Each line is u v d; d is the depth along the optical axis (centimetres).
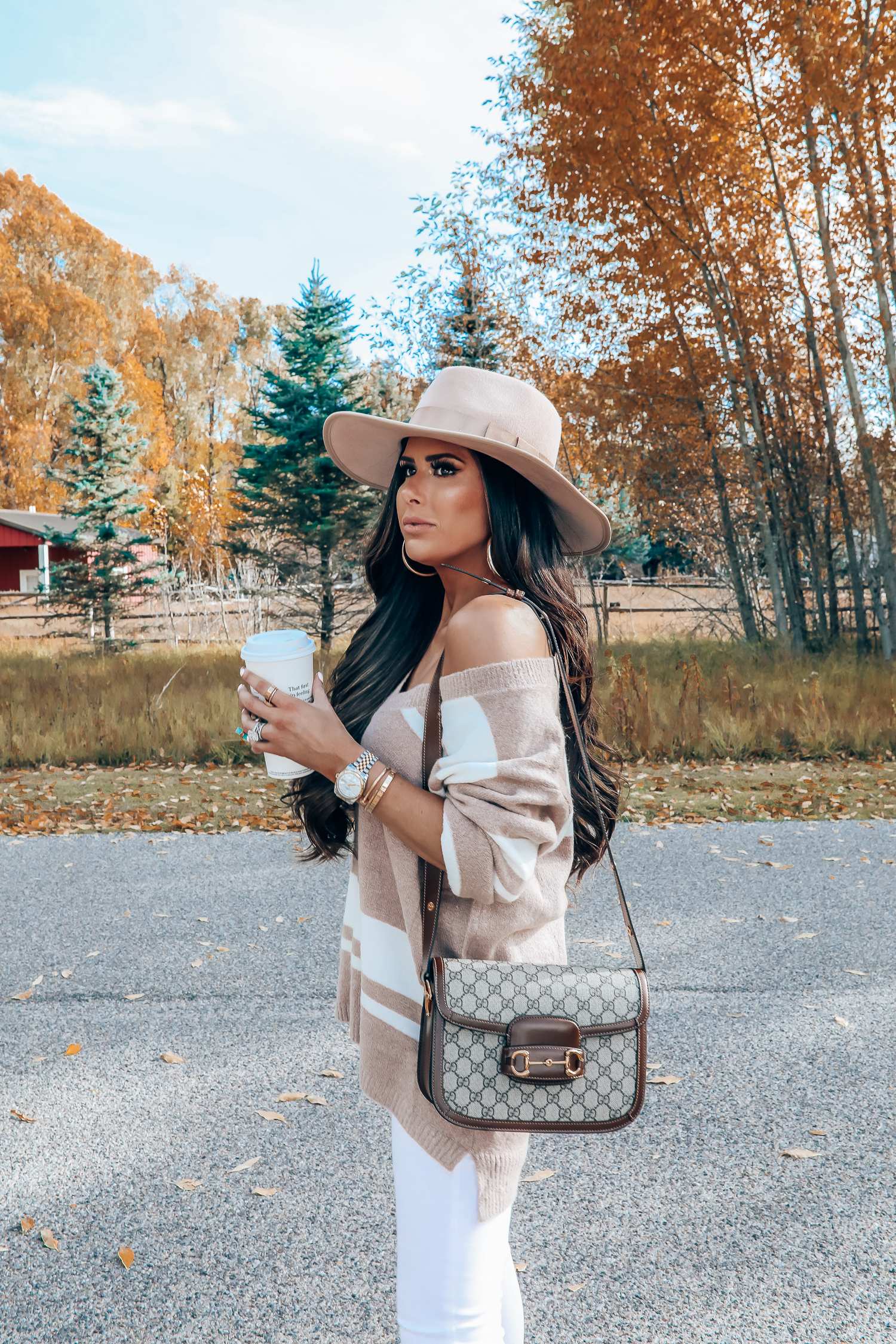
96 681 1230
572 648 132
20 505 5269
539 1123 113
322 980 409
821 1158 277
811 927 472
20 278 5669
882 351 1357
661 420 1449
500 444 126
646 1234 244
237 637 2197
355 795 116
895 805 726
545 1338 207
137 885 542
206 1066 332
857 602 1367
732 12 1178
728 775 838
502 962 119
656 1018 373
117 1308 216
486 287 1554
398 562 152
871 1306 217
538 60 1342
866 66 1148
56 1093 314
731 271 1369
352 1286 223
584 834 149
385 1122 297
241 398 6350
